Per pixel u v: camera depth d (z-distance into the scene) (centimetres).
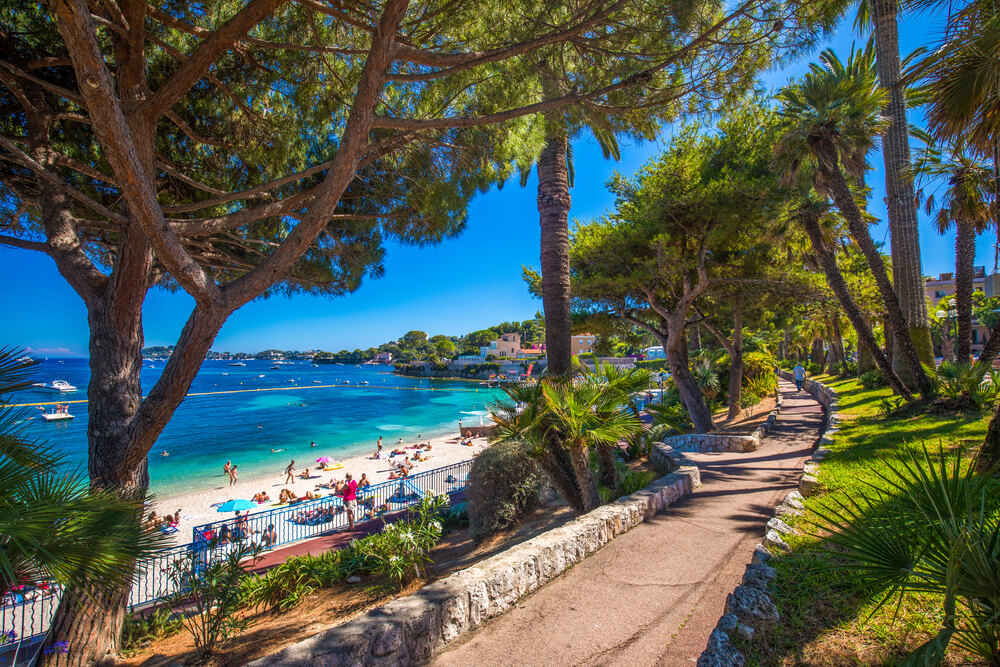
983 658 225
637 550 556
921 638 277
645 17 521
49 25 575
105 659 552
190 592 598
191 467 3172
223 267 832
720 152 1548
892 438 873
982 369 980
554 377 769
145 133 452
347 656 310
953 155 657
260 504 2069
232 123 683
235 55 636
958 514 258
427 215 769
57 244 597
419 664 350
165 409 516
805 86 1224
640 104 592
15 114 635
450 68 488
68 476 288
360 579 764
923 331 1406
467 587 400
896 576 259
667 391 3228
